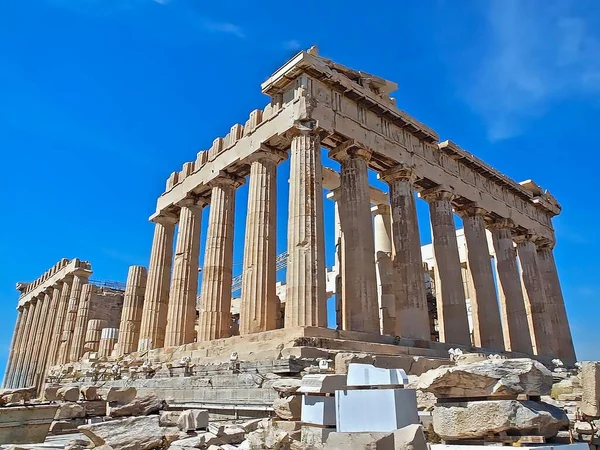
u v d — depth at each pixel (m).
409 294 21.08
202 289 22.86
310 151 18.86
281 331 15.90
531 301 31.08
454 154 26.83
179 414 10.36
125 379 18.47
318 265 17.28
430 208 25.78
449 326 23.16
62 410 11.68
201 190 26.53
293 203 18.23
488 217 29.53
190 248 26.22
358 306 18.80
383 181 24.11
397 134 23.75
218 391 12.60
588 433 7.18
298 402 7.85
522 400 5.93
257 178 21.23
